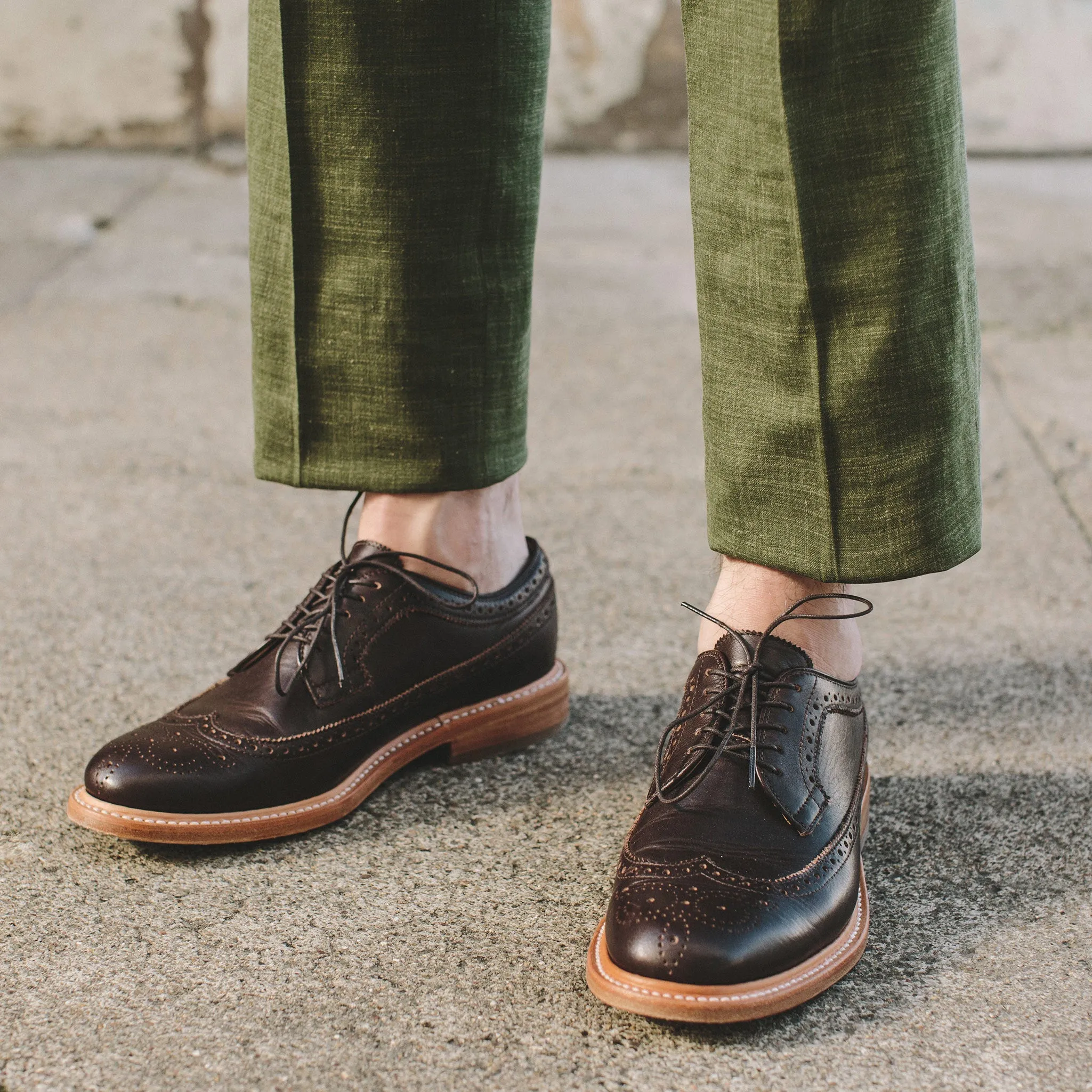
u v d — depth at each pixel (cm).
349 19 88
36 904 89
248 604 145
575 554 162
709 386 88
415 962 83
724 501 89
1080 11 461
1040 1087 71
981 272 300
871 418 81
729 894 77
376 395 98
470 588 107
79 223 349
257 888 91
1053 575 153
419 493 100
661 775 88
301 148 92
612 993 75
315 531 170
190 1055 74
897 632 139
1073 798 103
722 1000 74
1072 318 263
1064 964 82
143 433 205
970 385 83
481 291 96
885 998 79
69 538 164
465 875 93
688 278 305
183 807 93
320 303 96
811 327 81
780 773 84
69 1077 72
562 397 225
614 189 411
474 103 91
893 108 76
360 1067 73
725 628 90
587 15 470
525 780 108
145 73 463
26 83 463
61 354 244
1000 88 471
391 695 102
